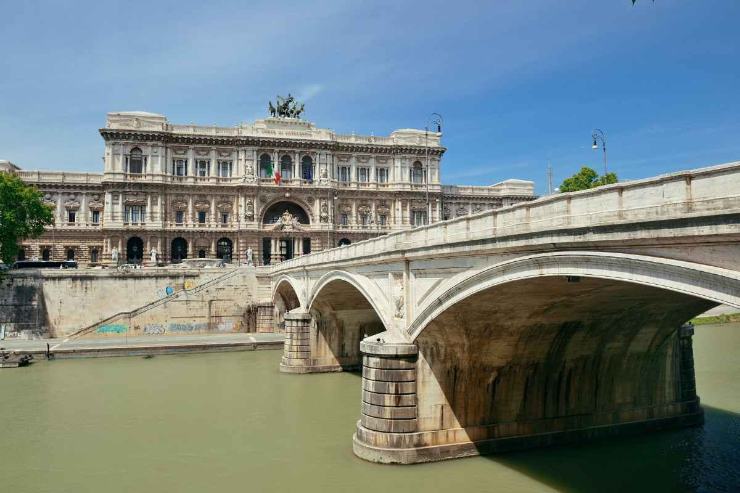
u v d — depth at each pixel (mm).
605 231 18734
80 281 82812
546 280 22984
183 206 108500
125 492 28188
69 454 33625
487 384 31516
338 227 115875
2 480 29781
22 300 79875
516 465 29688
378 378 30797
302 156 114375
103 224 105938
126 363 63375
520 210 23375
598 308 28500
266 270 85312
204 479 29609
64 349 66625
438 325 29719
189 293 81938
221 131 111188
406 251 31109
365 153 118625
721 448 31781
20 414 42219
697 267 16031
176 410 43031
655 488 26844
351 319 58875
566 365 32562
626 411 34000
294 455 32625
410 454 29891
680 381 35406
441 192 122438
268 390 49531
